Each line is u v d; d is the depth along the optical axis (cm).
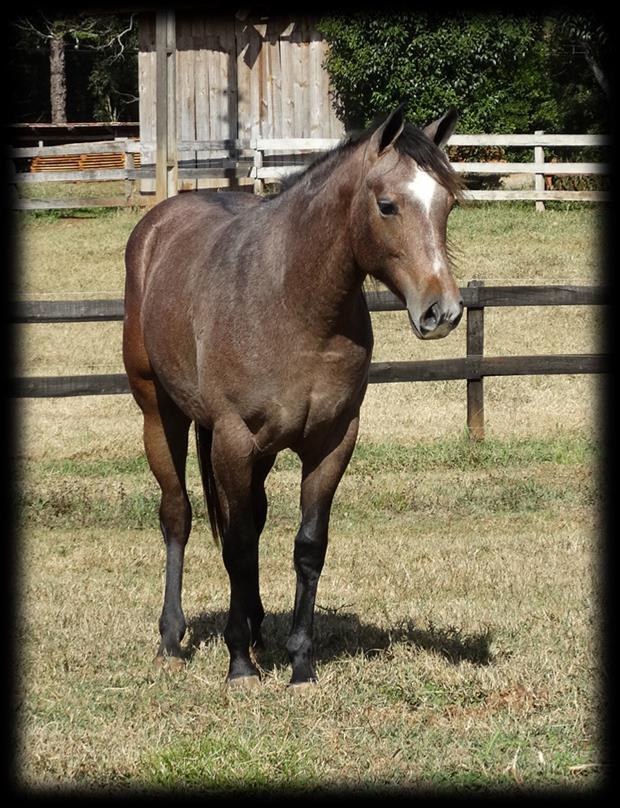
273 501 1227
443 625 817
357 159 632
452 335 2089
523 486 1260
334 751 600
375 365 1439
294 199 667
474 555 1027
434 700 671
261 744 602
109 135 4581
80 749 609
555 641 776
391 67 2995
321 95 3134
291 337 649
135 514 1200
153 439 797
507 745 608
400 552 1041
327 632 801
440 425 1543
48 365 1884
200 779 566
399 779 567
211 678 723
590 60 3152
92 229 2852
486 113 3061
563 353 1920
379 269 614
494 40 3014
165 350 748
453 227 2733
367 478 1310
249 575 696
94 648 782
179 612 773
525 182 3080
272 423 664
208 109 3158
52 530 1157
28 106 5938
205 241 745
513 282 2244
